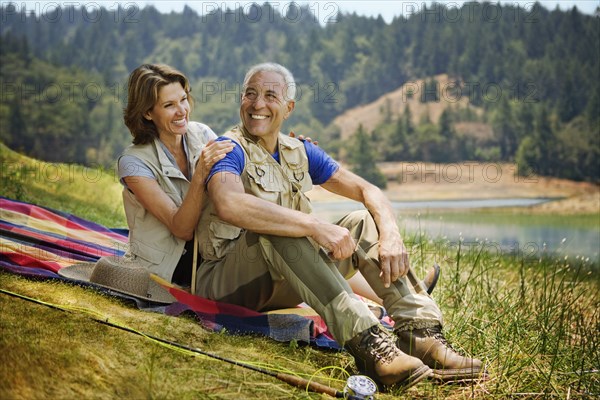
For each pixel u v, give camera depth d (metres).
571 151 49.25
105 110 47.94
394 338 3.46
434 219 8.67
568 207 36.62
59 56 53.41
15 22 53.94
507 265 5.88
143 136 3.74
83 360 2.79
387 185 46.00
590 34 51.56
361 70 55.75
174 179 3.74
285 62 56.72
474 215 28.58
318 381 3.07
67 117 47.03
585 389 3.34
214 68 56.84
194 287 3.61
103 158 46.03
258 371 2.99
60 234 4.55
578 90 50.81
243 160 3.44
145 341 3.05
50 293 3.38
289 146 3.59
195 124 3.99
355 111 54.81
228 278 3.48
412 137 51.41
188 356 3.02
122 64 55.16
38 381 2.65
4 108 46.91
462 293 4.52
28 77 49.03
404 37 55.34
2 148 8.62
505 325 4.00
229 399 2.78
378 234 3.42
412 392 3.11
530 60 52.06
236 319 3.45
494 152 50.31
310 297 3.16
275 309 3.59
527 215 31.06
